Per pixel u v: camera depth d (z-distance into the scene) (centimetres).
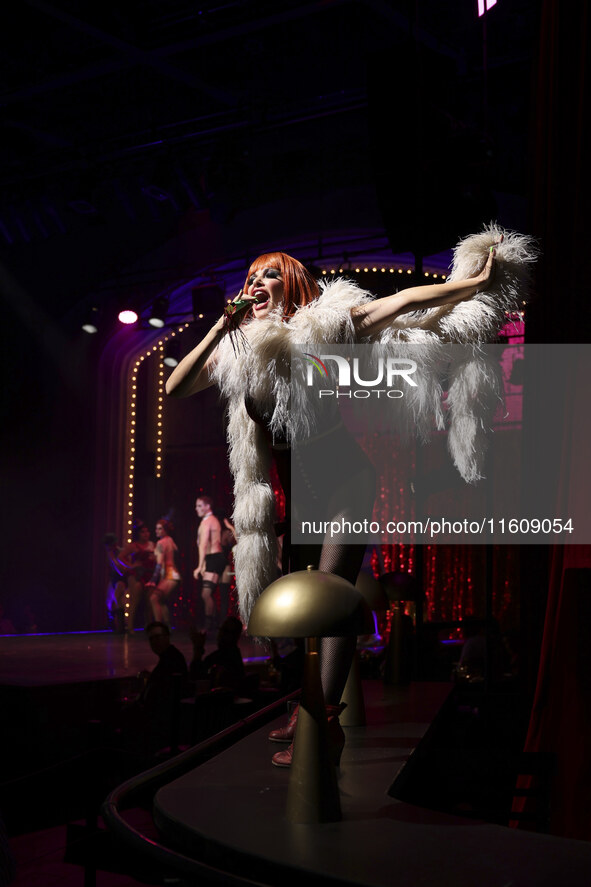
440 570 1250
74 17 848
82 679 789
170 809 140
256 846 120
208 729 646
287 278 214
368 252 1152
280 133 1189
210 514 1299
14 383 1464
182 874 114
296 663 565
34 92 1032
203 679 743
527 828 297
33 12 905
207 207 1169
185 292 1358
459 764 278
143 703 712
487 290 203
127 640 1245
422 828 130
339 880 106
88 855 364
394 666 347
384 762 182
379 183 517
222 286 1316
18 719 738
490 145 538
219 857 121
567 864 112
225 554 1294
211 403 1522
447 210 521
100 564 1441
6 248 1463
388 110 511
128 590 1334
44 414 1456
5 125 1172
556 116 329
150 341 1445
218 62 1009
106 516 1454
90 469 1455
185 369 209
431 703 291
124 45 902
